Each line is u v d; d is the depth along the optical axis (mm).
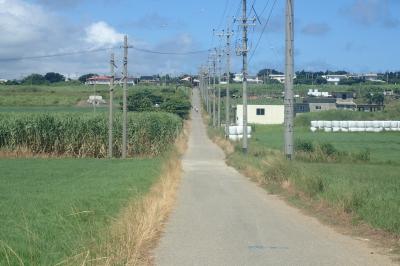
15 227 11055
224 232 13195
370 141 69125
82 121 46562
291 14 25031
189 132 97688
